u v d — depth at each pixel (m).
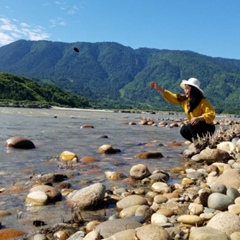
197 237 1.47
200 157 3.70
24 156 3.85
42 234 1.62
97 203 2.10
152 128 9.33
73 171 3.11
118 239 1.50
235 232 1.52
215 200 1.99
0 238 1.59
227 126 10.78
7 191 2.40
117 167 3.37
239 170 2.61
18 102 45.09
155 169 3.27
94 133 7.01
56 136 6.11
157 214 1.88
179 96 4.22
